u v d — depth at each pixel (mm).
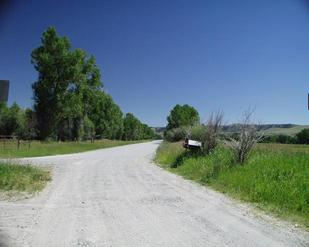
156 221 7422
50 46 54875
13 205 8852
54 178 14297
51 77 54812
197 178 14844
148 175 16000
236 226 7156
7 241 5949
